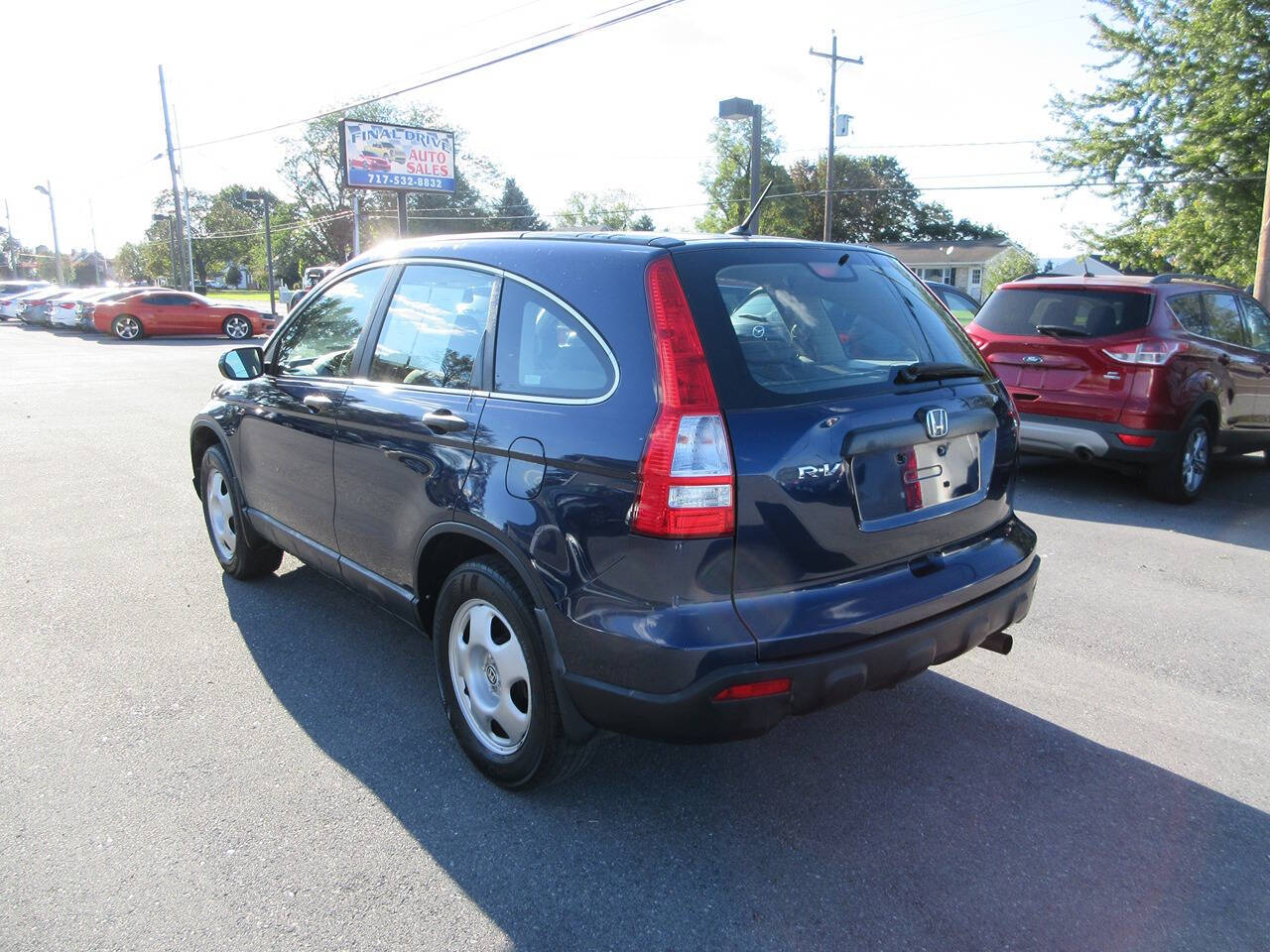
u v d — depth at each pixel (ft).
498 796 10.21
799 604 8.47
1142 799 10.21
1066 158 74.59
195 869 8.94
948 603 9.46
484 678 10.37
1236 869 9.02
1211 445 24.53
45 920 8.20
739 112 61.41
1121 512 22.89
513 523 9.27
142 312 92.22
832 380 9.12
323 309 13.61
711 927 8.20
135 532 20.44
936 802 10.14
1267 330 27.86
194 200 310.24
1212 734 11.70
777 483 8.30
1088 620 15.52
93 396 44.62
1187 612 15.90
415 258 11.90
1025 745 11.39
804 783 10.51
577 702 8.89
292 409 13.33
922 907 8.45
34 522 21.25
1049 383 23.95
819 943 8.00
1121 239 75.20
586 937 8.07
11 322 127.34
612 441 8.48
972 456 10.38
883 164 270.26
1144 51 68.44
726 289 8.95
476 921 8.25
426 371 11.11
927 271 217.97
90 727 11.67
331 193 230.48
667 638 8.11
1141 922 8.26
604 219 233.76
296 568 17.85
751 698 8.21
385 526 11.46
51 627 14.90
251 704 12.32
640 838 9.49
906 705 12.41
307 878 8.82
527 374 9.64
